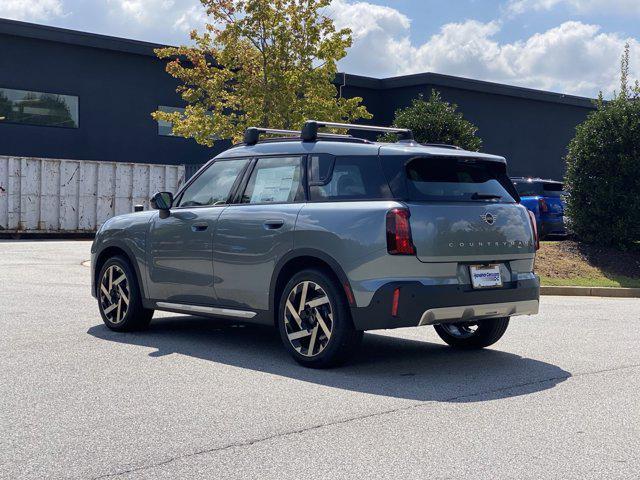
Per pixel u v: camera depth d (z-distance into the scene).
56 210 26.53
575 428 4.94
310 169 6.98
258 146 7.57
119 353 7.14
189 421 4.99
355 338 6.51
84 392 5.68
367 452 4.41
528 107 37.28
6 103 28.22
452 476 4.03
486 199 6.82
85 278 13.53
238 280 7.20
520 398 5.72
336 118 21.02
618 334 8.81
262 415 5.15
